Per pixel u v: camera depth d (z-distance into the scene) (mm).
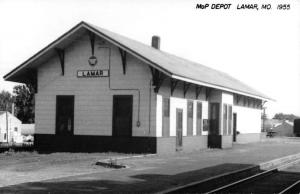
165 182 13281
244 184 14562
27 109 89875
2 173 14992
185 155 23594
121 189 11875
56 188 11789
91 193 11172
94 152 23906
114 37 23422
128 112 23547
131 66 23531
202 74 29422
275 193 12703
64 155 21766
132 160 19984
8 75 24359
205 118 29562
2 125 88750
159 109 23266
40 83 25484
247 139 40719
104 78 24109
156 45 31391
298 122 75562
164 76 22844
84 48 24625
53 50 24484
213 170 16656
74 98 24703
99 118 24109
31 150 25641
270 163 20797
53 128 25062
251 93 36562
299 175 17422
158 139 23156
